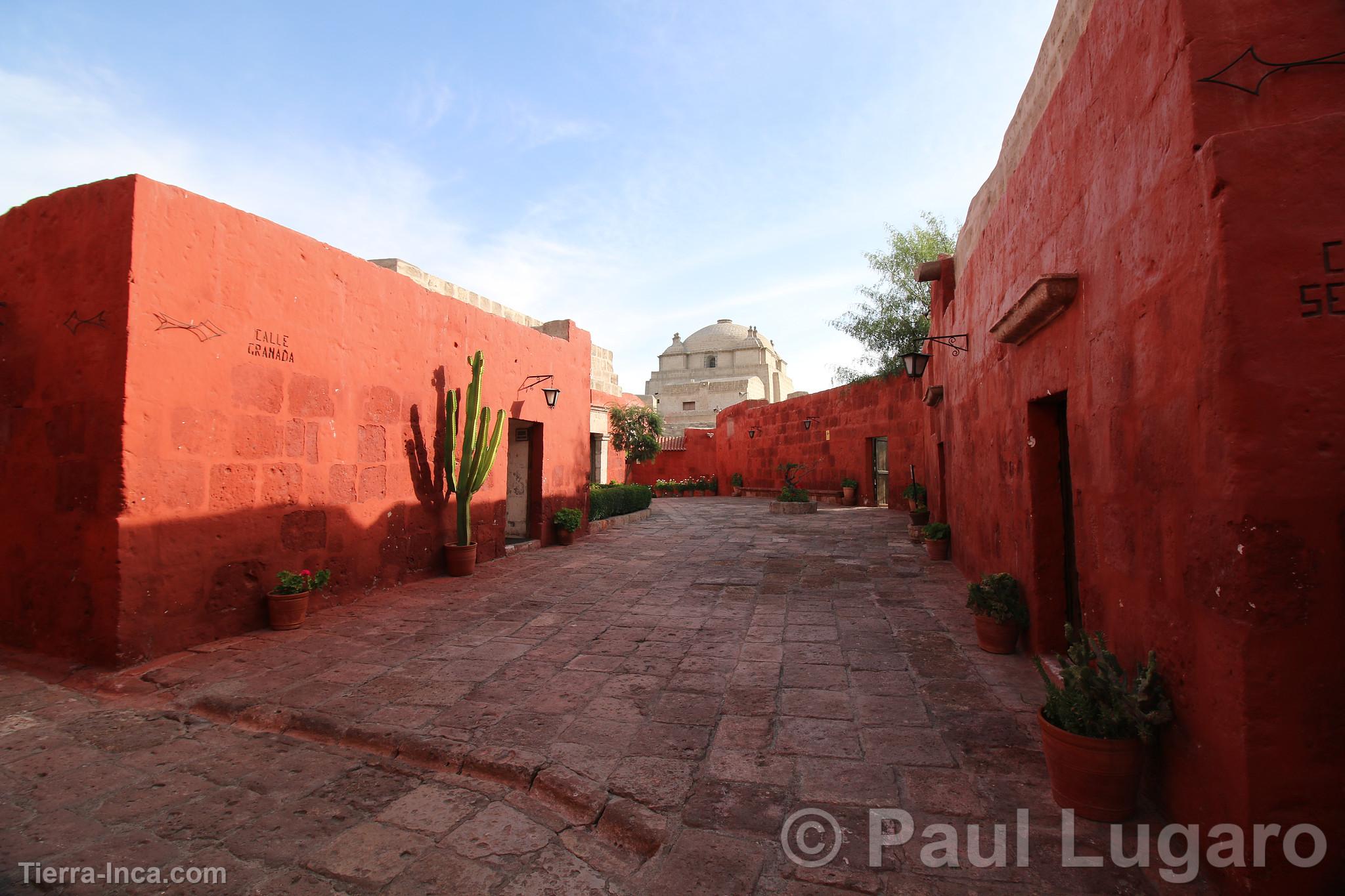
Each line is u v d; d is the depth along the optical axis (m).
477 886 2.33
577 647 4.96
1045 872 2.29
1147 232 2.64
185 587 4.83
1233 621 2.06
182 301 4.84
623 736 3.42
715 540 10.93
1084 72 3.37
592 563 8.70
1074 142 3.51
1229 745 2.08
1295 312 2.02
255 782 3.06
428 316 7.62
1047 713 2.77
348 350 6.43
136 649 4.48
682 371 41.62
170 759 3.27
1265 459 2.02
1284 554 1.99
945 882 2.26
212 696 3.95
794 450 20.33
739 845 2.49
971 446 6.82
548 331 11.52
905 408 14.93
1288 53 2.18
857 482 17.11
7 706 3.87
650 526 13.34
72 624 4.54
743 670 4.45
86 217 4.70
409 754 3.30
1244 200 2.07
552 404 9.95
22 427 4.91
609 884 2.36
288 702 3.86
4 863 2.43
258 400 5.44
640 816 2.69
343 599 6.30
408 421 7.28
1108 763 2.49
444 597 6.64
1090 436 3.32
